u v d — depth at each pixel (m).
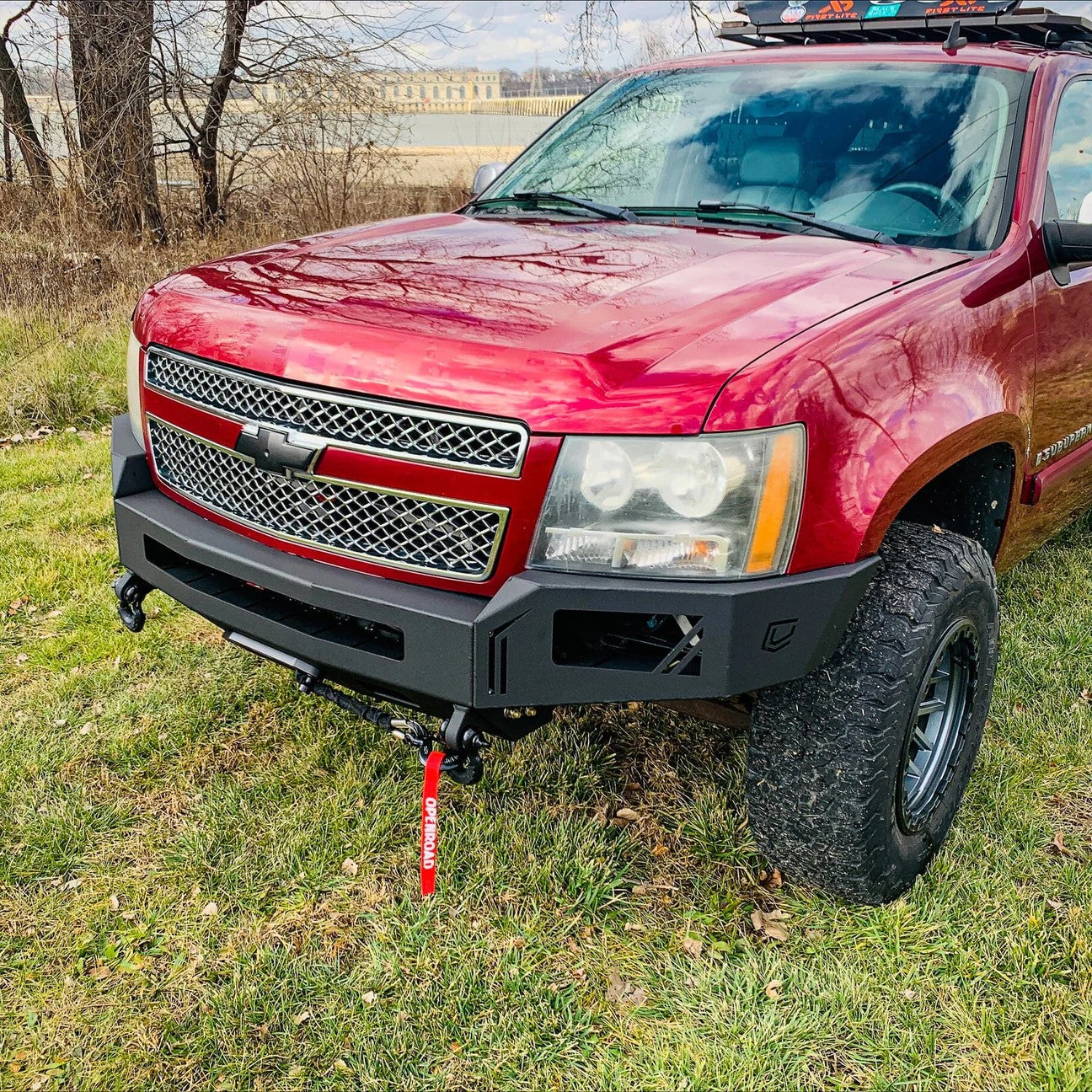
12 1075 1.97
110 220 9.88
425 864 2.03
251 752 2.96
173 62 10.33
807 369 1.97
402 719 2.16
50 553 4.29
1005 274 2.61
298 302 2.27
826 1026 2.10
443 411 1.95
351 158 10.55
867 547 2.05
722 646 1.90
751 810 2.28
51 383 6.43
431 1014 2.10
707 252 2.57
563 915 2.37
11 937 2.29
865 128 3.02
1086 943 2.26
